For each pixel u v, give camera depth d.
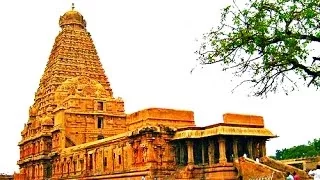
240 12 13.64
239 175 47.12
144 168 52.94
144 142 53.75
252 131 52.97
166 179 51.97
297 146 91.12
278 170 45.41
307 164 56.34
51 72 93.44
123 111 85.12
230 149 54.06
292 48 12.96
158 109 59.38
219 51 13.91
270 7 13.28
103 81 96.25
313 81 13.73
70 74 92.88
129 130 62.84
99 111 81.94
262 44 13.23
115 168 59.69
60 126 78.25
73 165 71.12
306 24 12.79
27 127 94.31
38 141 86.31
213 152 51.12
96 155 64.88
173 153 54.41
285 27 13.04
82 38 97.75
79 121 79.88
